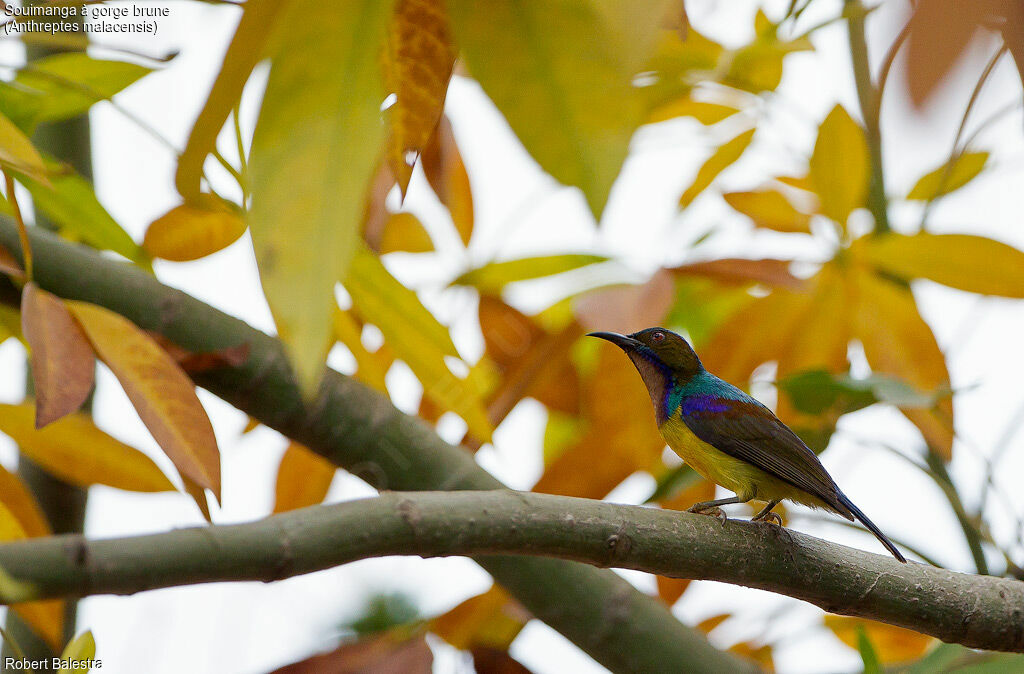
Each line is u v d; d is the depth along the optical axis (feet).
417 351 20.92
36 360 14.37
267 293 8.96
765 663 29.58
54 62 19.56
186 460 14.75
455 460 23.67
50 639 21.80
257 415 22.77
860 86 29.89
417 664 23.32
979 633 21.66
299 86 9.39
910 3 5.78
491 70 8.70
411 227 28.68
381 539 15.96
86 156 28.07
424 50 12.50
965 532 27.27
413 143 13.06
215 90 9.64
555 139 8.52
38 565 12.51
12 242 21.74
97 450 22.24
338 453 23.15
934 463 29.86
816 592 21.12
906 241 26.16
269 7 9.43
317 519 15.33
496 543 17.43
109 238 22.67
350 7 9.50
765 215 28.68
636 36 8.48
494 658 25.93
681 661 23.39
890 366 27.78
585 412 30.25
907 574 21.65
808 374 24.93
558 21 8.66
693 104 29.50
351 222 9.12
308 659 23.12
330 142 9.30
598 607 23.18
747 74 27.40
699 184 29.68
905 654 30.40
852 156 26.81
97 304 22.17
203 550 13.93
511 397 28.02
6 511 20.42
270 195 9.20
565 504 18.56
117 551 13.15
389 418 23.25
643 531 19.39
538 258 28.99
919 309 27.71
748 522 20.88
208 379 22.45
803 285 25.14
